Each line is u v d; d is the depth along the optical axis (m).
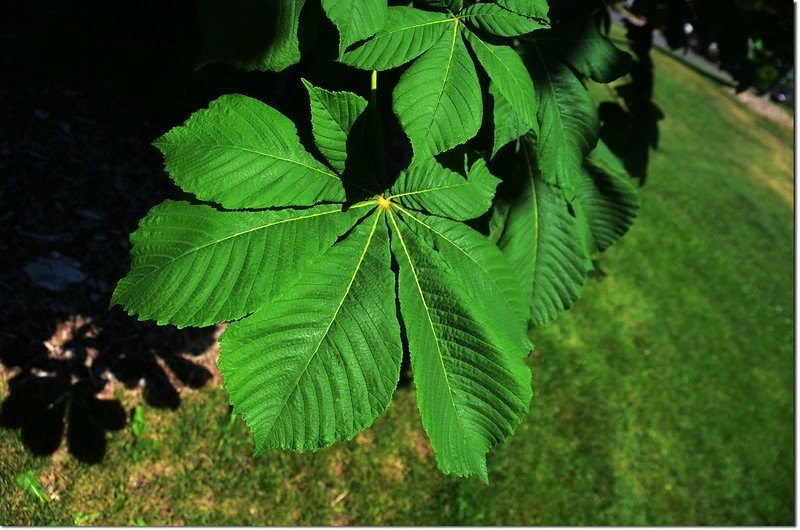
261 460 3.33
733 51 2.48
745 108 17.98
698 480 4.82
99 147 3.79
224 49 1.25
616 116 2.37
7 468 2.71
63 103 3.87
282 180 1.09
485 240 1.27
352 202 1.15
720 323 6.80
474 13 1.23
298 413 1.00
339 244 1.10
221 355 0.98
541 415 4.48
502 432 1.07
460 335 1.10
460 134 1.13
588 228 1.76
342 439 1.01
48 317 3.09
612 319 5.86
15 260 3.15
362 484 3.49
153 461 3.08
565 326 5.38
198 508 3.08
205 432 3.27
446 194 1.23
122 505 2.93
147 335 3.34
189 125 1.06
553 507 3.98
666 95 15.27
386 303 1.08
